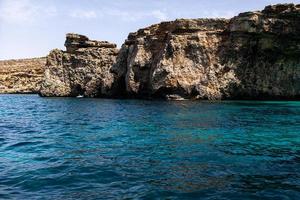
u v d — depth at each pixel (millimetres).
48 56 69125
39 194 9312
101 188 9742
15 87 108188
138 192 9383
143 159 13117
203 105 37844
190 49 48156
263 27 43000
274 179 10547
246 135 18672
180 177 10742
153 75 48750
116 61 59719
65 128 22469
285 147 15461
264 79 45406
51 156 13766
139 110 34125
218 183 10148
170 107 36344
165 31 53625
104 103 46000
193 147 15391
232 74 45875
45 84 68125
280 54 44750
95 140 17422
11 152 14750
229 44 46562
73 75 66750
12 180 10516
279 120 24891
